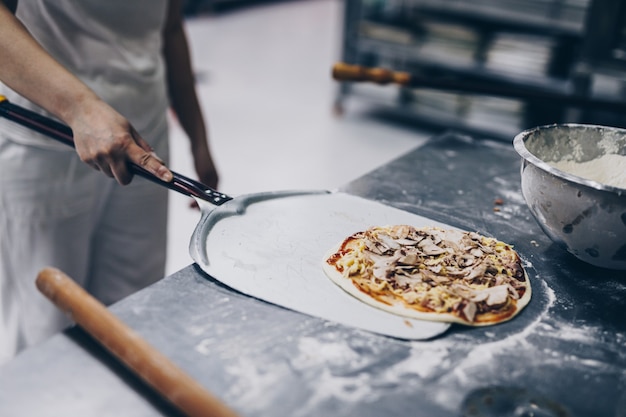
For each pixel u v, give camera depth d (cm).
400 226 108
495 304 89
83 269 146
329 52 561
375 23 390
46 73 107
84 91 107
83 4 125
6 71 109
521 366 80
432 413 71
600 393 76
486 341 84
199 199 106
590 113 305
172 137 346
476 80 385
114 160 103
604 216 91
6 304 146
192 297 87
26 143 127
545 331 86
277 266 96
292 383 74
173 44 156
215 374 74
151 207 151
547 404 74
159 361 68
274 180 314
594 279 100
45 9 124
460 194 127
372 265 96
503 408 73
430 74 402
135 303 85
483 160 144
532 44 348
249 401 71
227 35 586
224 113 396
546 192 96
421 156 143
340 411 70
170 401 70
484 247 103
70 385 71
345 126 391
